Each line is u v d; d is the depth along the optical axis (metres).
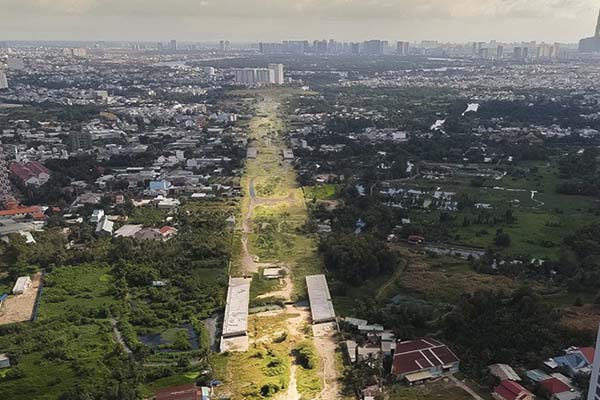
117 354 137.12
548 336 139.50
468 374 129.88
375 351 136.12
